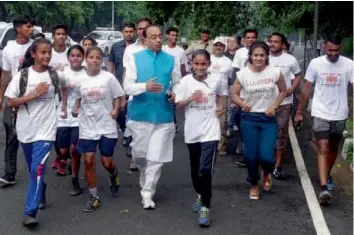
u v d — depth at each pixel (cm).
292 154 889
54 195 662
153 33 596
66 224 566
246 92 634
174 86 613
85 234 540
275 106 632
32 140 568
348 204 638
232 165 820
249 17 1650
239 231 551
